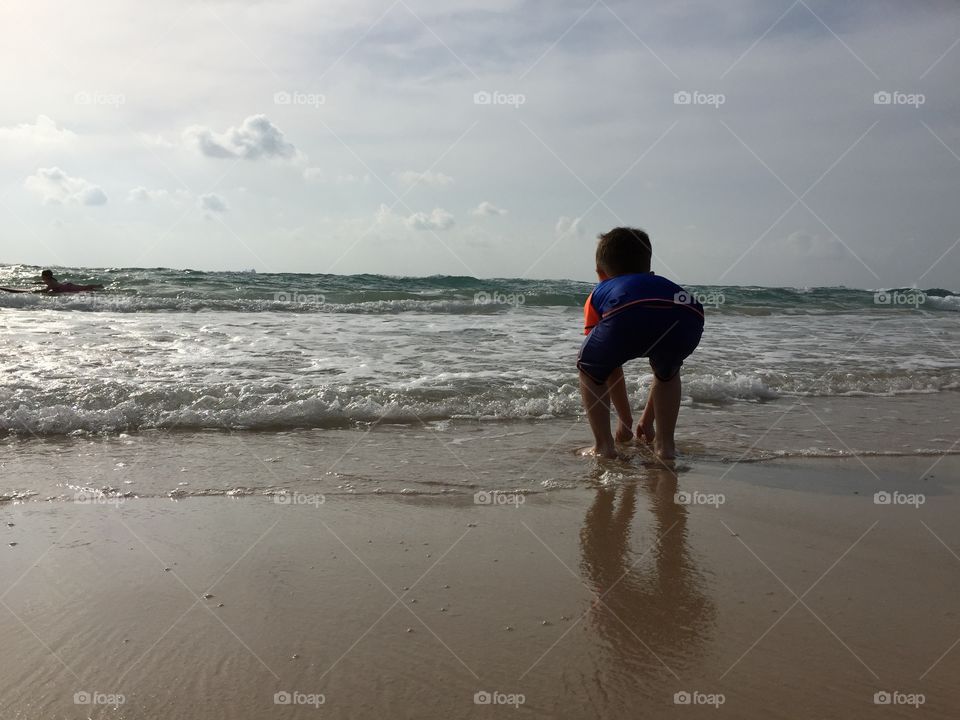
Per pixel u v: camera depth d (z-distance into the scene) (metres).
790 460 4.11
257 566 2.54
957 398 6.17
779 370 6.98
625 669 1.89
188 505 3.16
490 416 5.01
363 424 4.74
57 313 10.78
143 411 4.72
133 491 3.33
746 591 2.39
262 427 4.60
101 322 9.30
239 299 13.19
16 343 7.00
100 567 2.51
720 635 2.08
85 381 5.25
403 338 8.38
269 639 2.03
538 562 2.61
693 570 2.56
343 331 8.95
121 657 1.93
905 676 1.87
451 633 2.07
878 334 10.63
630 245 4.01
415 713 1.69
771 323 12.32
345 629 2.10
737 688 1.81
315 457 3.95
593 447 4.27
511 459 3.98
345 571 2.50
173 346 7.16
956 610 2.27
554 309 13.13
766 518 3.13
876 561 2.67
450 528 2.95
